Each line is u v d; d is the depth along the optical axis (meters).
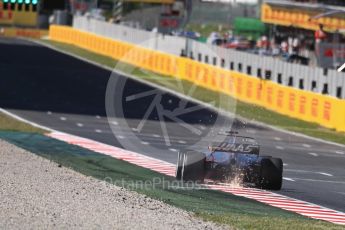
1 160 67.88
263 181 65.12
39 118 109.31
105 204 50.31
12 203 48.09
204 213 51.47
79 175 62.75
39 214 45.50
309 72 138.62
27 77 156.62
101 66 188.00
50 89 142.88
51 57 198.38
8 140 86.75
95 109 123.19
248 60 160.00
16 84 145.75
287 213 56.16
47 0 106.00
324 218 55.75
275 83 135.25
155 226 44.72
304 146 102.06
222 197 59.91
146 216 47.53
